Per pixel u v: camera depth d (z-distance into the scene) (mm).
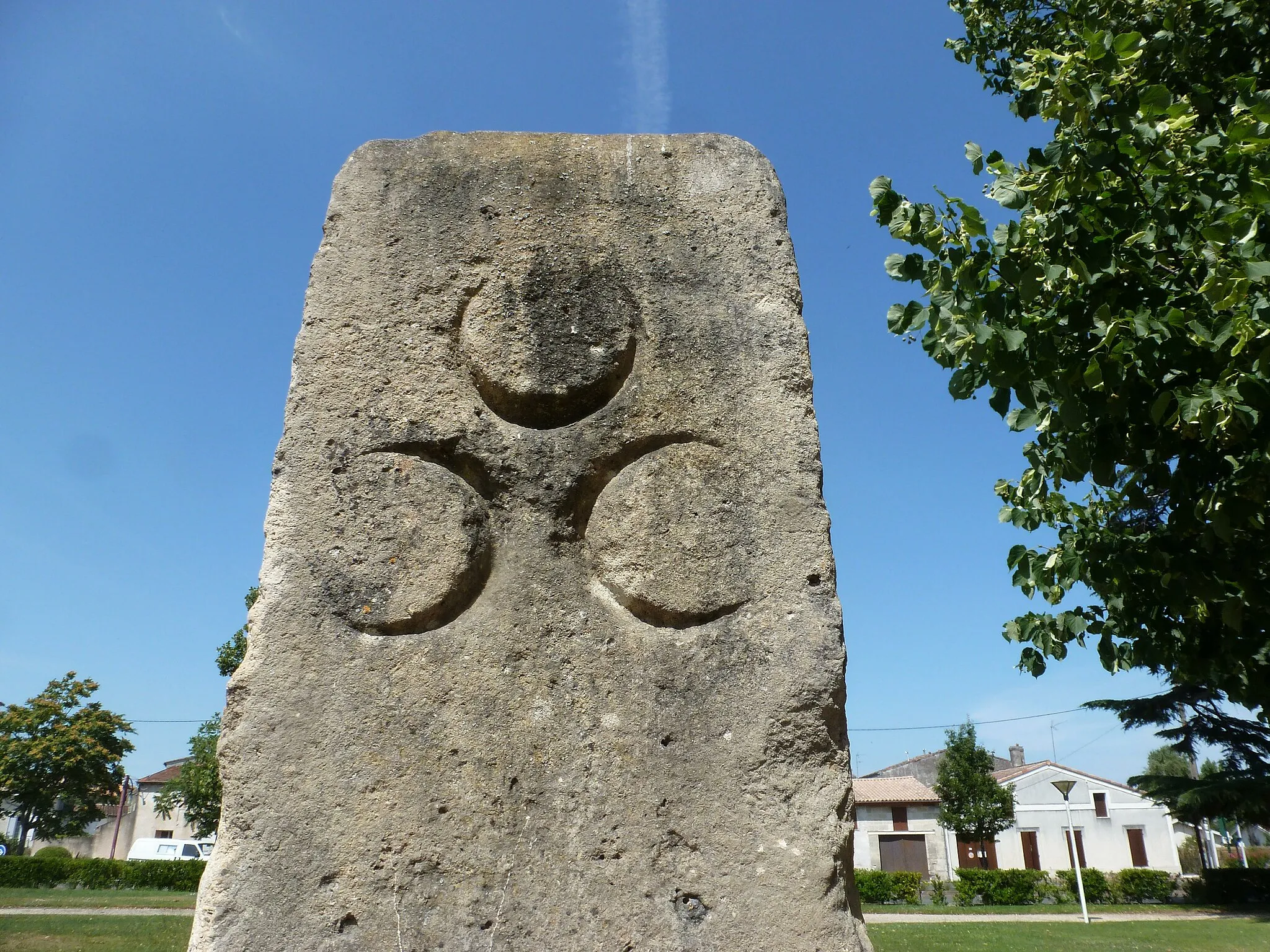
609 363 2102
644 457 2047
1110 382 3285
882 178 3521
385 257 2172
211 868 1700
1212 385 3115
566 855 1729
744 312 2170
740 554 1967
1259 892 20234
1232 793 16938
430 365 2088
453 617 1915
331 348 2086
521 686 1847
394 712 1812
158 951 8164
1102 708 18938
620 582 1941
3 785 25812
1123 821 30078
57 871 19594
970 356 3467
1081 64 3336
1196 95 3779
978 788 26719
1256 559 3459
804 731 1844
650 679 1864
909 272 3514
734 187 2283
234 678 1820
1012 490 4500
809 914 1714
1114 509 4551
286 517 1945
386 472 1990
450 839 1729
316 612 1879
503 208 2227
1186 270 3432
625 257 2197
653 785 1787
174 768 37344
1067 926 14008
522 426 2080
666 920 1697
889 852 28484
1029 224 3377
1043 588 4199
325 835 1723
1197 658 3994
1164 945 10906
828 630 1920
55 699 27547
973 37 6637
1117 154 3299
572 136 2338
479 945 1661
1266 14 4203
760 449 2053
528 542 1981
